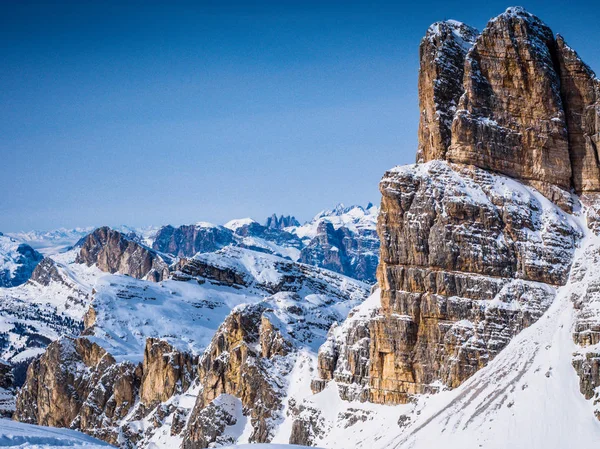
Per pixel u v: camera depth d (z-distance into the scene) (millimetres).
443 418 178875
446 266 198750
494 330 191250
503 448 162250
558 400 165500
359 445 196375
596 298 178375
